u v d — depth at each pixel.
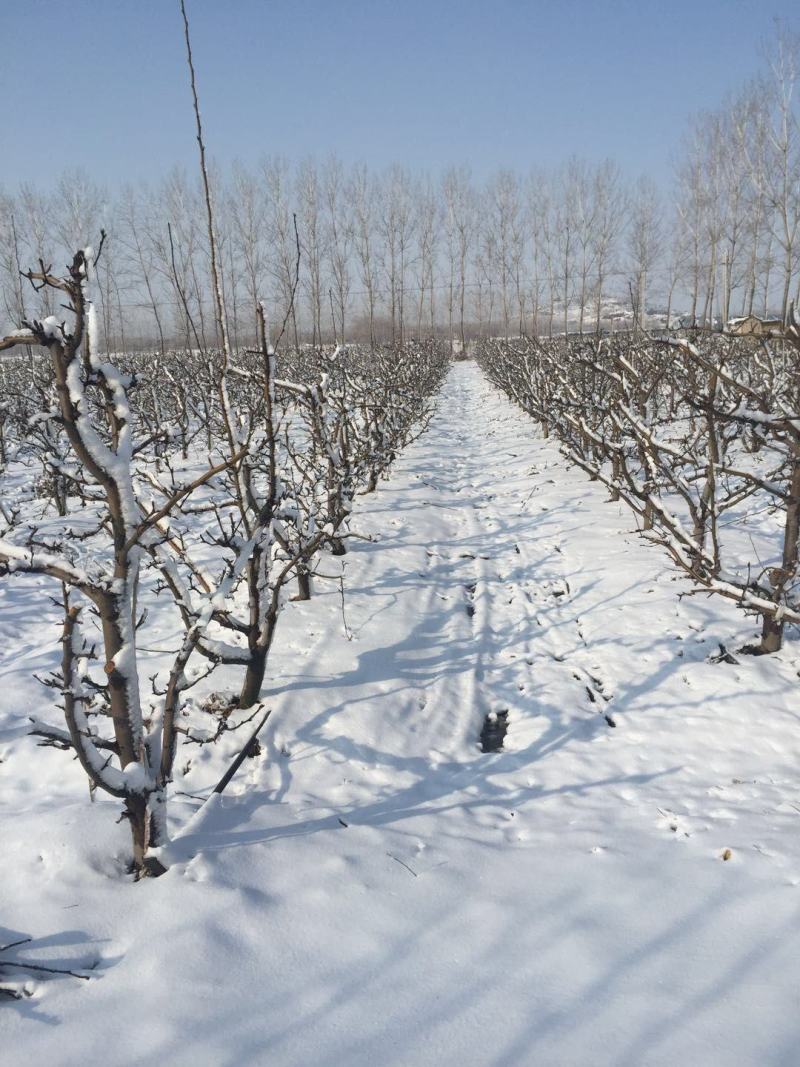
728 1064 1.83
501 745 4.15
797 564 4.25
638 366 10.02
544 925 2.41
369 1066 1.89
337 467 6.72
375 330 45.75
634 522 7.75
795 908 2.37
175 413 12.58
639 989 2.11
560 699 4.47
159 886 2.57
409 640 5.31
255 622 3.97
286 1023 2.03
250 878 2.67
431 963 2.26
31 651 5.22
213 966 2.22
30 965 2.15
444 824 3.20
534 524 8.41
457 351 54.12
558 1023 2.00
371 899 2.57
